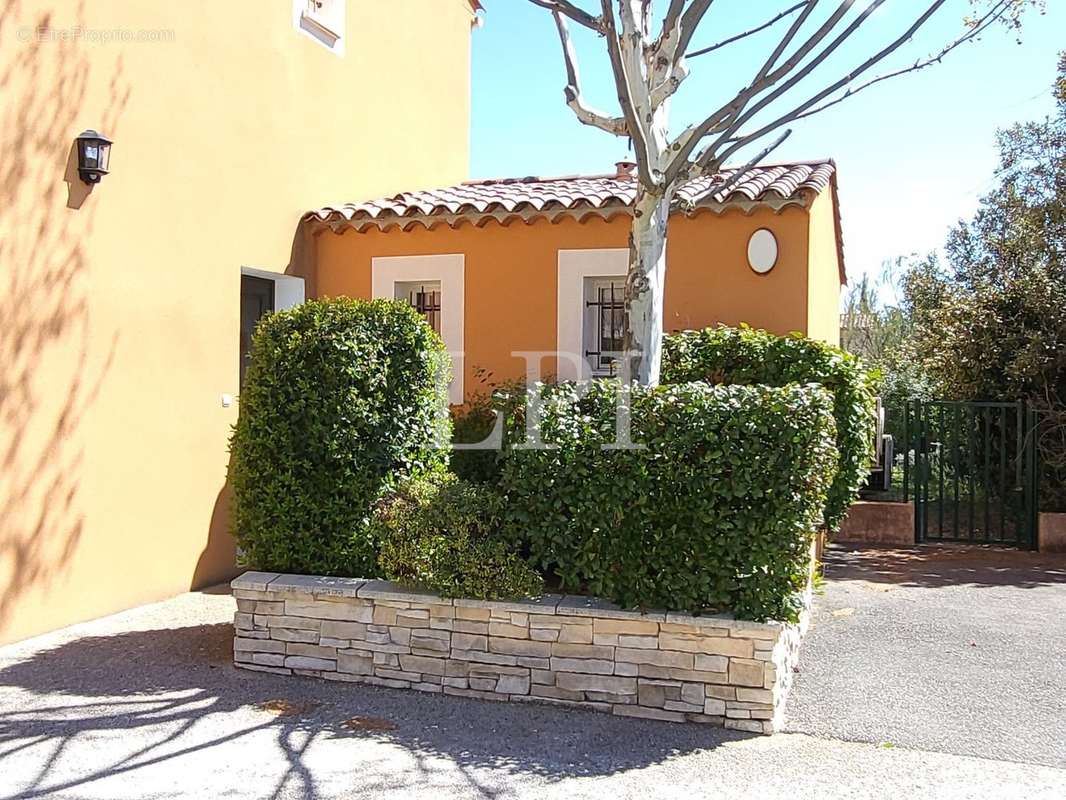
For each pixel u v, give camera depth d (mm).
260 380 6320
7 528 6414
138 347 7633
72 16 6902
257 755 4727
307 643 6008
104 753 4703
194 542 8375
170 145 7996
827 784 4484
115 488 7406
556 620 5531
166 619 7293
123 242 7449
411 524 5844
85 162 6949
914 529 12055
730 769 4656
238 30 8938
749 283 8758
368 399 6180
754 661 5184
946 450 12734
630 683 5402
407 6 12711
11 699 5434
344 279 10242
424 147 13266
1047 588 9266
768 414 5242
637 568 5434
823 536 10930
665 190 6602
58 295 6809
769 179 9586
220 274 8703
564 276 9414
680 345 8461
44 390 6699
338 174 10867
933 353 13758
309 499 6238
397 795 4301
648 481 5430
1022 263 14156
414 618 5805
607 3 5664
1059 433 11883
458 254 9812
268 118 9461
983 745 5004
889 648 6930
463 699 5660
